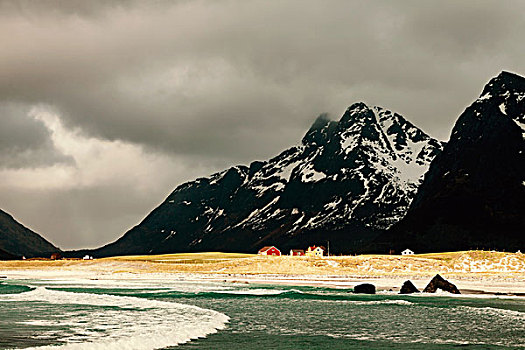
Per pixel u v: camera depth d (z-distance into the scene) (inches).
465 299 3250.5
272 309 2628.0
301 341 1679.4
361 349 1563.7
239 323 2086.6
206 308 2674.7
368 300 3164.4
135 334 1720.0
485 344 1658.5
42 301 2874.0
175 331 1777.8
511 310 2625.5
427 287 3794.3
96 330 1808.6
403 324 2089.1
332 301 3093.0
